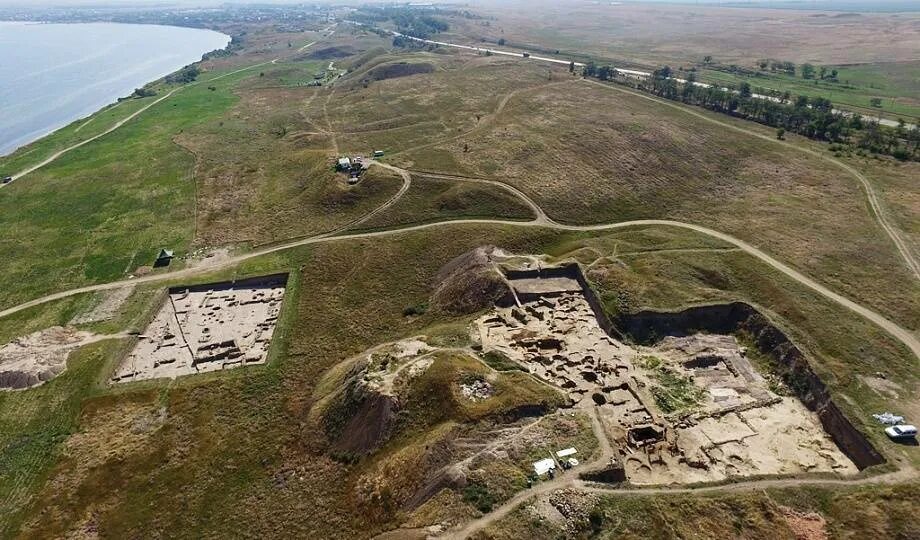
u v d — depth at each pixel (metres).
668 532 42.31
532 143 124.19
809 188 104.25
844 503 45.00
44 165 134.50
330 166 115.75
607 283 74.44
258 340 73.25
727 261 81.44
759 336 66.38
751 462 50.44
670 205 103.19
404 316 76.75
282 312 77.88
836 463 50.94
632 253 84.75
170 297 82.56
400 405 54.84
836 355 61.66
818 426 55.59
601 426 52.22
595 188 106.75
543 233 93.75
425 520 43.53
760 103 141.75
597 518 42.97
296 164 123.31
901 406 55.00
